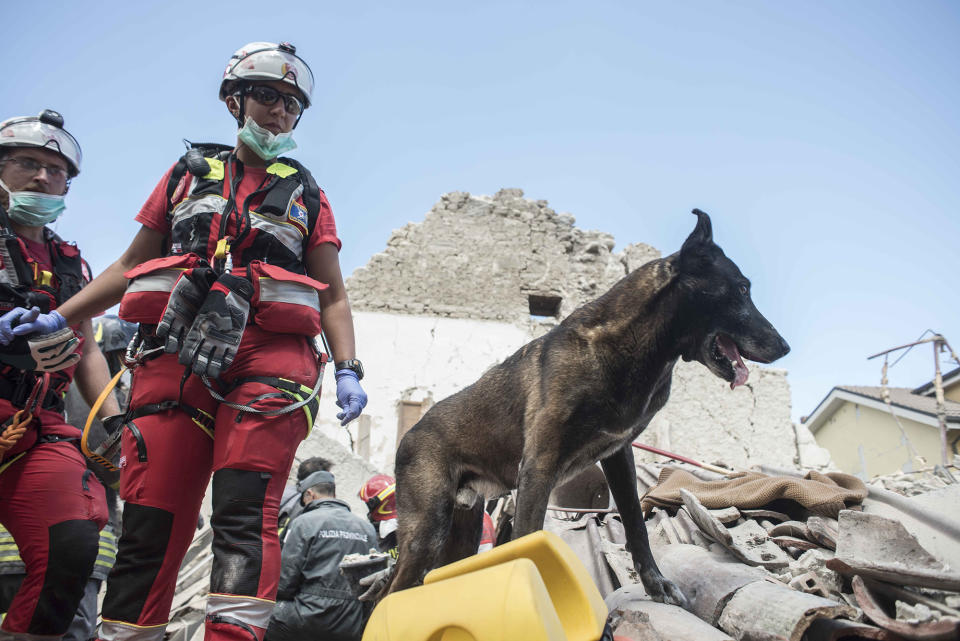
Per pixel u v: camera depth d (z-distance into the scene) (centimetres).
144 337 273
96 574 369
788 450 2141
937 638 223
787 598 271
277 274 267
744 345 321
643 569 322
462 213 2348
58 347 286
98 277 297
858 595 275
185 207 278
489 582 197
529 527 299
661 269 327
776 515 407
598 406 313
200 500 264
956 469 708
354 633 474
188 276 257
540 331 2255
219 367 247
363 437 2003
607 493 550
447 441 364
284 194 282
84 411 490
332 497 532
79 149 349
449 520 360
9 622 278
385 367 2127
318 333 281
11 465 291
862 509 387
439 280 2266
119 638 243
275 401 256
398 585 355
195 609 583
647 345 321
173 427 256
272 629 479
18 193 326
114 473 332
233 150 295
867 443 2325
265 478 251
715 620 298
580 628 215
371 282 2234
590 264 2364
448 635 201
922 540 339
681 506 455
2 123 330
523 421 332
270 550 246
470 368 2153
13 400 299
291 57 289
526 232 2356
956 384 2162
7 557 351
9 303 310
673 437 2111
